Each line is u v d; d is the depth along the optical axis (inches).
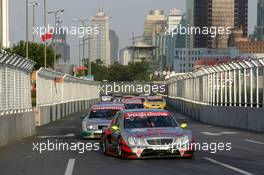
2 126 1631.4
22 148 1517.0
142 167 1031.6
